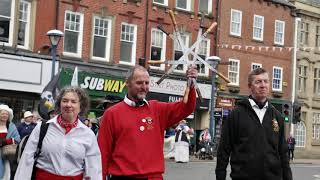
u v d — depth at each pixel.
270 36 37.84
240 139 6.14
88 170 5.54
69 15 27.81
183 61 6.52
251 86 6.24
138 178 5.71
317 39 41.31
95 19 28.81
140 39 30.61
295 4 39.78
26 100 26.20
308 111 40.34
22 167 5.46
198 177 18.53
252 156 6.02
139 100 5.93
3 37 25.47
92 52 28.66
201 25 6.75
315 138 40.91
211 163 25.73
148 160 5.78
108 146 5.83
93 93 28.41
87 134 5.55
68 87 5.60
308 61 40.53
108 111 5.92
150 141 5.84
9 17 25.62
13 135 8.84
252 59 36.50
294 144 36.25
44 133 5.45
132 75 5.89
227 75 34.97
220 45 34.53
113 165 5.81
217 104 34.00
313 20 41.00
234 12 35.50
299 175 22.52
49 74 26.64
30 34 26.38
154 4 31.25
